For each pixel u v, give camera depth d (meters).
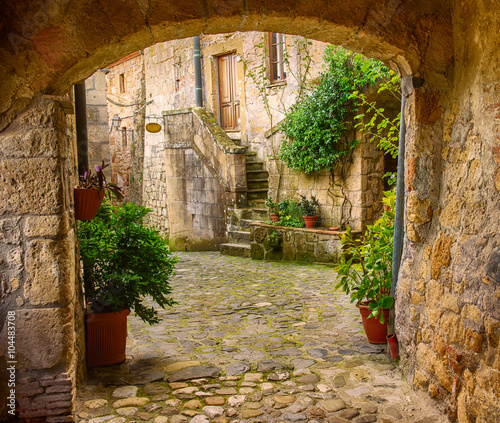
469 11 2.83
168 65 12.95
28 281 2.78
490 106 2.56
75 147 3.71
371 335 4.11
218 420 2.89
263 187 10.41
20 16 2.66
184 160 11.23
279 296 5.97
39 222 2.78
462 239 2.78
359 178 7.66
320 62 8.67
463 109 2.92
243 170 9.91
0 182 2.74
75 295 3.23
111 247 3.82
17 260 2.77
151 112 13.91
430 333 3.04
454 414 2.71
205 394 3.24
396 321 3.62
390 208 4.22
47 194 2.77
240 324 4.86
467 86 2.88
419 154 3.22
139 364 3.80
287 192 8.99
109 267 3.81
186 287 6.69
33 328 2.79
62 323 2.82
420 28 3.11
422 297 3.21
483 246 2.54
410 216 3.31
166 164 11.87
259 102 10.30
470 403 2.52
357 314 5.05
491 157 2.54
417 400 3.08
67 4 2.71
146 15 2.84
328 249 7.79
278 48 9.82
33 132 2.75
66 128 3.12
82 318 3.56
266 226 8.67
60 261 2.80
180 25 2.91
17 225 2.77
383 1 3.07
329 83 7.52
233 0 2.89
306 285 6.51
